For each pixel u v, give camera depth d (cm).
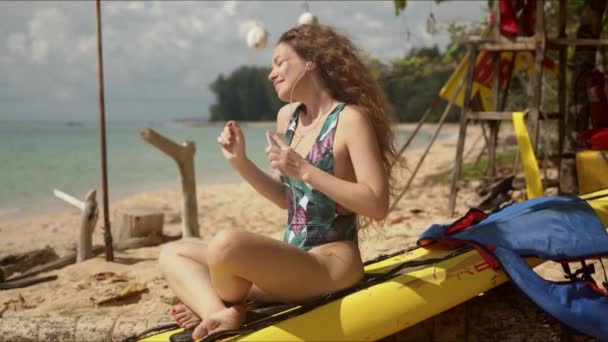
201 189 1266
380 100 272
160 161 2148
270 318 235
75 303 409
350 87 263
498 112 656
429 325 277
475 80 773
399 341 273
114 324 322
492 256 270
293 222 265
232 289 238
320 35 266
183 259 258
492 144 768
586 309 254
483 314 277
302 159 238
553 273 382
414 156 1894
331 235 258
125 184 1462
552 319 267
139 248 611
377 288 245
